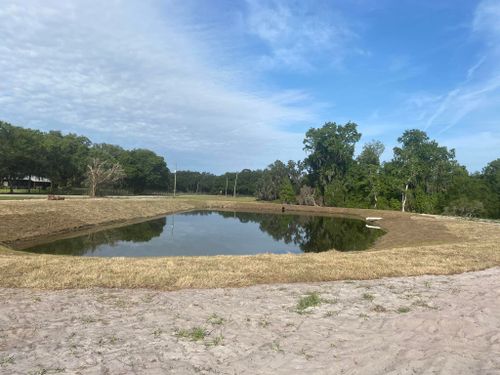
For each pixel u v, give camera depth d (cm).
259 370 582
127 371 579
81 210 4088
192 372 578
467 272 1434
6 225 2970
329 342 690
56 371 575
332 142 8956
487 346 651
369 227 4931
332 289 1109
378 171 8494
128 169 9412
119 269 1282
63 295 1001
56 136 9225
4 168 6347
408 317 816
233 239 3512
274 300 981
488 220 5178
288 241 3541
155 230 3869
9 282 1106
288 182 9656
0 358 618
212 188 13975
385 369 568
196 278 1195
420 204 7425
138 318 832
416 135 8331
